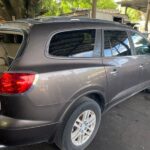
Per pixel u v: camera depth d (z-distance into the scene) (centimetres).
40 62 249
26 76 234
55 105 254
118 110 436
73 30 287
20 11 1138
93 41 312
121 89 365
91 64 296
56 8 1691
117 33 361
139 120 399
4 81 235
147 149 317
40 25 263
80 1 1856
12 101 235
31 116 242
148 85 468
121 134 352
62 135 273
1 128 237
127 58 372
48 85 246
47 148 304
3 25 303
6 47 308
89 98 300
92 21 324
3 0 1114
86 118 300
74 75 269
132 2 1647
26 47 246
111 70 327
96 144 323
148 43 454
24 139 246
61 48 271
